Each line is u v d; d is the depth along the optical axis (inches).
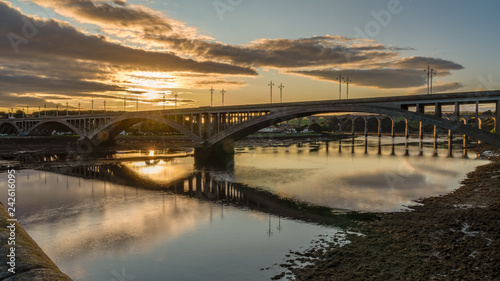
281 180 1737.2
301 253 761.0
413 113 1914.4
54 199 1352.1
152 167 2342.5
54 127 5900.6
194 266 709.9
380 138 6929.1
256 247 807.1
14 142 4119.1
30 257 225.6
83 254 780.6
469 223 899.4
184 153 3432.6
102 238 887.1
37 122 5605.3
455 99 1791.3
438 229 869.8
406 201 1205.7
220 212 1138.0
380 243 795.4
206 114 3240.7
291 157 2952.8
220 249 800.3
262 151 3654.0
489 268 633.6
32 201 1314.0
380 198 1266.0
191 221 1035.3
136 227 979.3
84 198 1373.0
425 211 1054.4
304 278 633.0
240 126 2721.5
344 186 1525.6
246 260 732.7
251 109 2719.0
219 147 2945.4
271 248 797.9
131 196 1411.2
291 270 674.2
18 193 1469.0
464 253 706.2
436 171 1947.6
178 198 1366.9
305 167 2242.9
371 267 663.8
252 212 1128.8
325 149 3897.6
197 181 1770.4
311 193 1392.7
